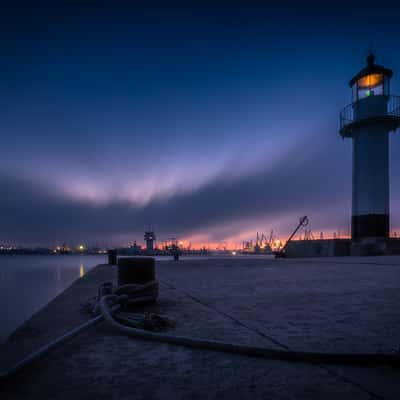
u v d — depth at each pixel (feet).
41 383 5.30
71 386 5.16
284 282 21.27
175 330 8.52
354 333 8.16
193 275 28.66
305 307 11.99
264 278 24.61
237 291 16.74
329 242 80.59
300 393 4.81
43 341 7.59
